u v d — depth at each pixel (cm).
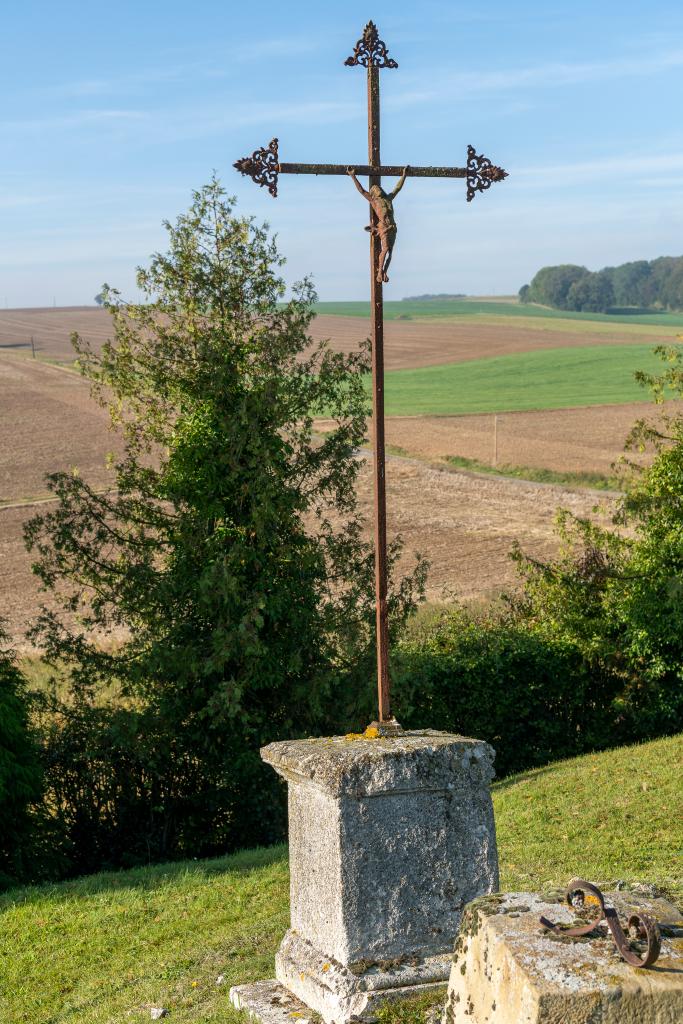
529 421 8406
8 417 9038
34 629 1855
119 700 2078
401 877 639
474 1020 424
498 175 710
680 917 440
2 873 1409
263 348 1825
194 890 1122
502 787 1698
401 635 1889
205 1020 687
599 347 14875
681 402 9538
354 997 610
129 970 882
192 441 1753
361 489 5441
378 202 677
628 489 2283
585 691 2133
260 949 868
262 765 1744
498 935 418
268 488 1712
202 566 1770
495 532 4412
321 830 651
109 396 10106
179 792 1786
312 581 1797
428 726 1994
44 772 1669
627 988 376
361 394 1886
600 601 2202
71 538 1830
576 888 427
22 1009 837
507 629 2202
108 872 1445
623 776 1609
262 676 1727
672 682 2139
